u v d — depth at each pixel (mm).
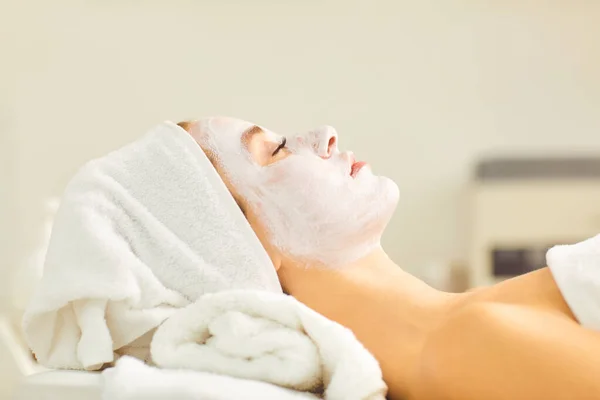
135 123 2883
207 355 777
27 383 770
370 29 2994
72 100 2844
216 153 960
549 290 836
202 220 901
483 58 3012
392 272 915
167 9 2904
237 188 942
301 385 757
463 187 2988
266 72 2971
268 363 756
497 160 2637
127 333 844
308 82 2986
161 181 919
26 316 835
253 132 977
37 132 2816
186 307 804
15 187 2764
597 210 2588
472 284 2629
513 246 2611
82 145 2846
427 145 3008
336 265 914
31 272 1629
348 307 887
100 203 889
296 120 2990
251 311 781
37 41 2822
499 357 745
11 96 2801
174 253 884
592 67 3029
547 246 2600
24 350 1547
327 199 922
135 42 2887
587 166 2609
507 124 3023
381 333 852
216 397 687
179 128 956
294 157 953
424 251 2984
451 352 779
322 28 2986
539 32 3016
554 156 2668
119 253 851
